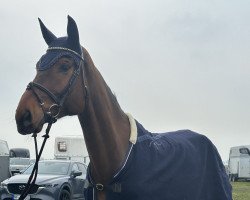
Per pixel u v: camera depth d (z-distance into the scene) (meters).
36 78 3.34
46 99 3.29
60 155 22.81
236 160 34.38
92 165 3.64
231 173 34.53
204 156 4.29
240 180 34.75
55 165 12.88
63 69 3.39
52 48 3.49
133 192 3.54
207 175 4.25
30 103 3.21
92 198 3.65
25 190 3.48
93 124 3.52
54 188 11.39
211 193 4.21
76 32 3.47
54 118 3.33
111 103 3.71
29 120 3.19
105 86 3.70
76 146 23.00
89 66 3.57
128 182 3.55
